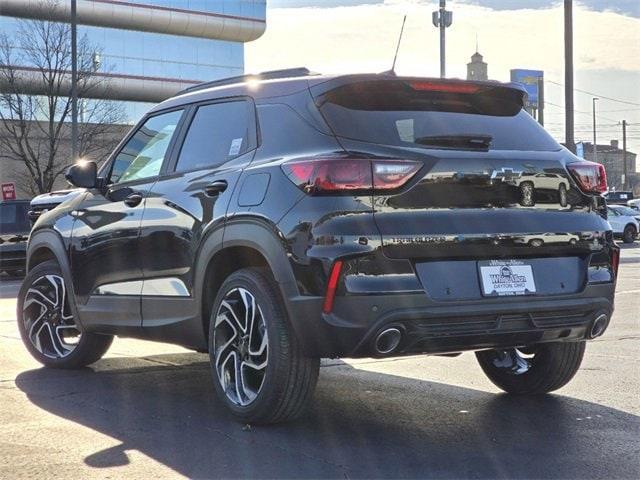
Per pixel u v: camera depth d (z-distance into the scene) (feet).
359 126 14.62
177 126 18.38
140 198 18.30
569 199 15.56
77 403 17.44
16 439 14.75
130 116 183.42
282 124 15.51
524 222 14.84
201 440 14.65
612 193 140.26
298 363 14.60
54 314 21.52
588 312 15.47
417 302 13.75
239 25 195.11
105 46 178.19
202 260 16.22
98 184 19.98
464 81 15.69
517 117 16.38
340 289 13.55
